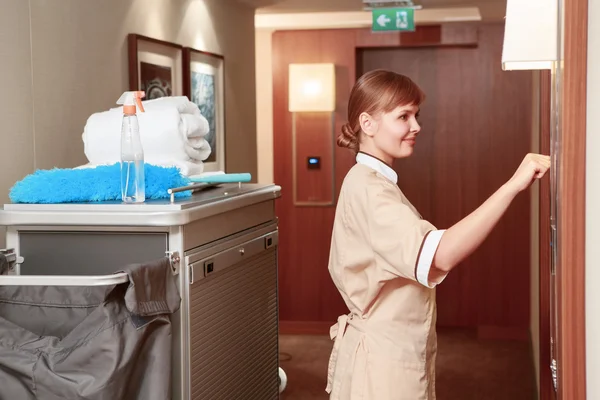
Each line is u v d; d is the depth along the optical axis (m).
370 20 5.69
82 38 2.95
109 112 2.50
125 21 3.29
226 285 2.32
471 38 5.75
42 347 1.76
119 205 1.97
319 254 5.95
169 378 1.89
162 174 2.18
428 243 1.60
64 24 2.83
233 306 2.39
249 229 2.54
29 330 1.87
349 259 1.78
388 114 1.80
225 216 2.31
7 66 2.51
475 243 1.57
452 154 6.00
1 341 1.78
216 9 4.47
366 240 1.73
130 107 2.04
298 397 4.21
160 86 3.62
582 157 1.41
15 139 2.55
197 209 2.03
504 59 1.62
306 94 5.71
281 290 5.98
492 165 5.95
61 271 2.05
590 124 1.37
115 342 1.73
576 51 1.40
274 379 2.84
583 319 1.44
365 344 1.77
